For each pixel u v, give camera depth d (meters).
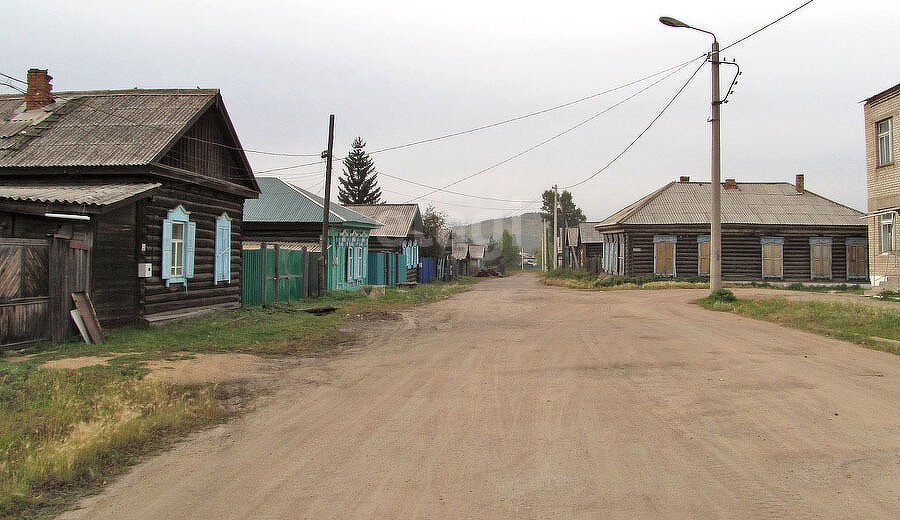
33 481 5.12
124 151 14.61
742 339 12.71
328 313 19.44
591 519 4.24
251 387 8.96
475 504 4.55
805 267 36.53
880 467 5.20
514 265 116.31
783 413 6.96
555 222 58.31
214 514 4.49
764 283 34.22
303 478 5.21
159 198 14.92
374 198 81.44
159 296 15.05
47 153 14.80
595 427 6.55
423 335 14.80
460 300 26.39
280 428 6.83
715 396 7.83
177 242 16.14
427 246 55.81
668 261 36.81
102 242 13.21
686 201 39.28
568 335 14.02
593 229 59.62
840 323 14.11
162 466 5.61
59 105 17.12
